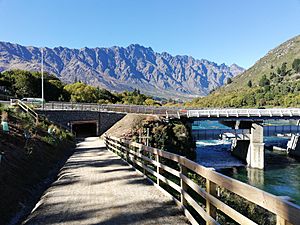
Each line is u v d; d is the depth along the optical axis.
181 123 45.91
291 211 2.82
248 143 50.12
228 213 4.52
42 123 33.41
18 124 22.36
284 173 42.09
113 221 6.97
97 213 7.64
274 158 54.53
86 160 19.78
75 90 105.81
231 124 60.16
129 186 10.73
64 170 15.77
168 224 6.63
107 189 10.38
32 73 114.31
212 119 50.31
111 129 51.19
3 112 22.78
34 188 11.98
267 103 157.00
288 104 144.25
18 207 9.27
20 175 11.99
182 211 7.52
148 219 7.00
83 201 8.90
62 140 30.86
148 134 38.06
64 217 7.45
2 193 9.18
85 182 11.88
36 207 8.52
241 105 170.38
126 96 125.50
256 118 50.72
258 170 44.56
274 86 175.62
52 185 11.63
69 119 51.72
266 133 53.91
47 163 17.50
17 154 14.15
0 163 11.18
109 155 22.53
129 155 16.59
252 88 199.25
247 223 3.90
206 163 48.41
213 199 5.18
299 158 53.88
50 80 110.06
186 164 6.99
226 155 55.53
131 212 7.59
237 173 42.66
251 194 3.66
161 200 8.62
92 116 53.69
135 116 47.88
